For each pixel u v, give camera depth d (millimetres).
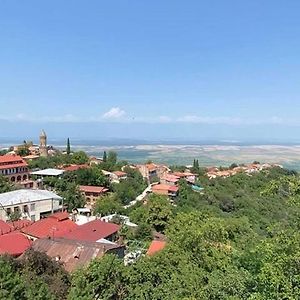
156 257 32438
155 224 81250
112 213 94375
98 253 45125
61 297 31422
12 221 73062
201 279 28672
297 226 19969
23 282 28750
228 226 53938
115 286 29344
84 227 63906
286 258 17125
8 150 177125
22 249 50062
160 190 122375
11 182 107812
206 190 129750
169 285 27859
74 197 103750
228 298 20734
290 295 16203
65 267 41875
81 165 142875
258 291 18547
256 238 52750
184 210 94188
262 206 110250
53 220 68125
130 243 65812
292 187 21391
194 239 36875
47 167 141750
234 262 26688
